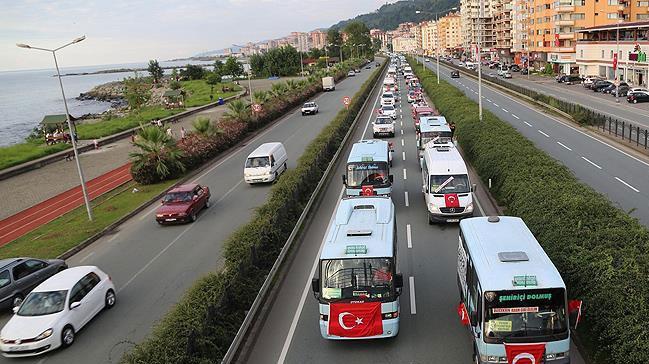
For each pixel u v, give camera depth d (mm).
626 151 32094
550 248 13625
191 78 147375
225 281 13984
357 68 143125
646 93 53844
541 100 54438
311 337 13188
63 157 45719
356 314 12172
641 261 11273
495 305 10242
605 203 15141
